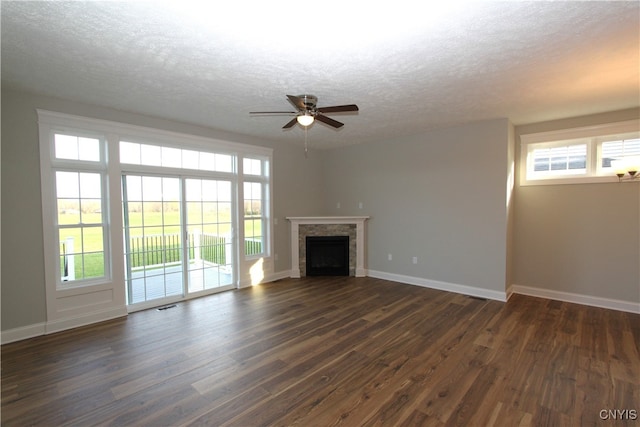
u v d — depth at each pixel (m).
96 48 2.37
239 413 2.15
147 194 4.31
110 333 3.46
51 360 2.87
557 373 2.62
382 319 3.86
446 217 5.06
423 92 3.35
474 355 2.94
